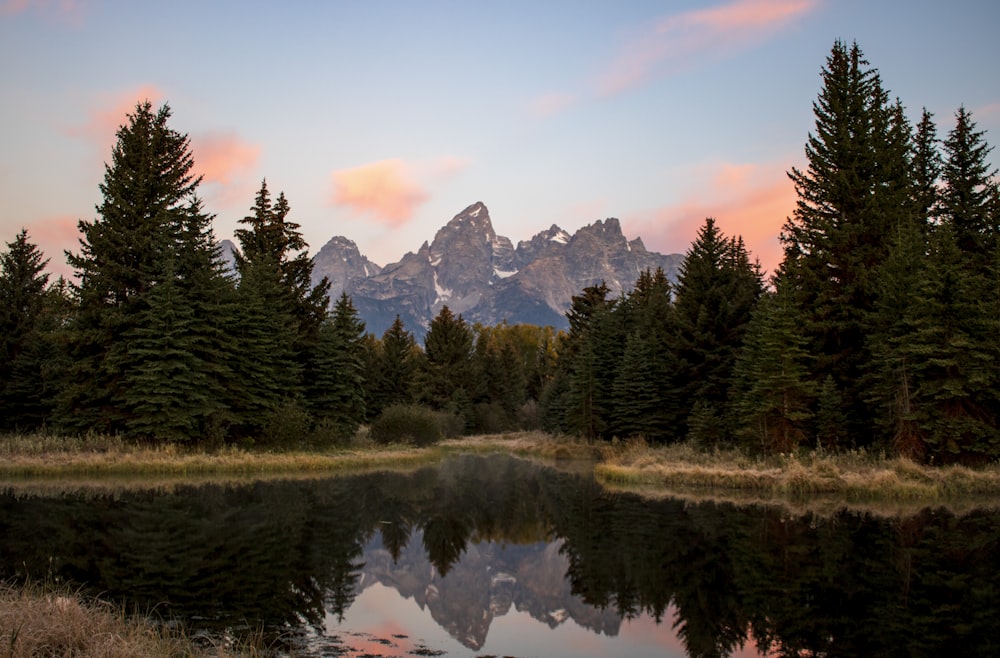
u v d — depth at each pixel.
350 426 47.50
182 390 32.78
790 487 25.11
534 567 14.72
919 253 31.03
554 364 111.06
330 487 27.22
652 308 56.81
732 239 53.47
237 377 37.25
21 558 12.82
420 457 45.22
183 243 36.19
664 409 46.41
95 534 15.42
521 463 43.75
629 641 9.45
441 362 87.69
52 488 23.12
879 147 36.94
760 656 8.63
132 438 33.22
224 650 7.86
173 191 36.34
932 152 43.47
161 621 9.27
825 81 38.44
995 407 29.42
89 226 33.97
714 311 45.50
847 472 26.28
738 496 24.69
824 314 34.94
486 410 85.25
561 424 65.94
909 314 29.22
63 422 33.22
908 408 28.58
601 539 16.86
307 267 49.78
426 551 16.12
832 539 16.09
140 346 33.56
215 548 14.53
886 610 10.55
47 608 8.10
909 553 14.48
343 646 8.86
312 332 47.97
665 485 28.39
